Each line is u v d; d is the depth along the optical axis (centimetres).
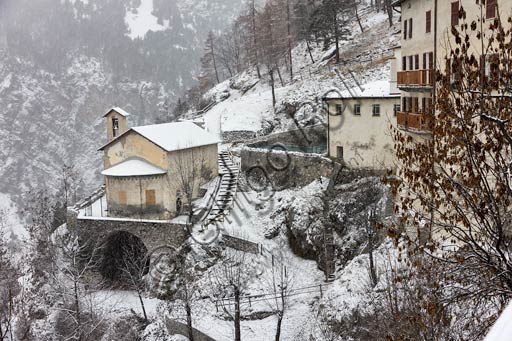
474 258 1705
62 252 4884
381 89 4738
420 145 1625
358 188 4488
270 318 3953
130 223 4966
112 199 5147
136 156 5200
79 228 5106
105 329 4084
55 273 4244
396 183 1641
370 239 3403
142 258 5019
